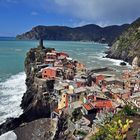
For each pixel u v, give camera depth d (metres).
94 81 105.69
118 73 138.00
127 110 53.50
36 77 95.75
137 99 74.00
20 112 83.00
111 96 81.12
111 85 97.88
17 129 72.12
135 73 123.94
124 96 80.75
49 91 88.88
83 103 71.31
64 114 69.56
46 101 84.62
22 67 165.88
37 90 89.62
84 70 119.88
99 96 74.75
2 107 86.00
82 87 85.75
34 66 117.75
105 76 114.69
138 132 41.84
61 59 135.62
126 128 44.41
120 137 41.62
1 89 107.25
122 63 193.50
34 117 82.44
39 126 73.50
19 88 109.88
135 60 185.25
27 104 88.94
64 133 62.25
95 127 54.16
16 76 135.88
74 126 60.94
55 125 67.81
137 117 51.62
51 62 127.69
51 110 82.69
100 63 193.75
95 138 45.72
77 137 54.59
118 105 68.50
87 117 62.31
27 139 66.56
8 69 157.38
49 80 91.50
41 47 158.38
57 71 100.69
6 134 69.19
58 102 81.56
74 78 99.12
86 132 56.09
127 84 100.19
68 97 77.00
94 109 66.38
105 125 49.38
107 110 63.94
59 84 89.69
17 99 94.81
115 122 48.31
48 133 67.31
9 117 78.75
